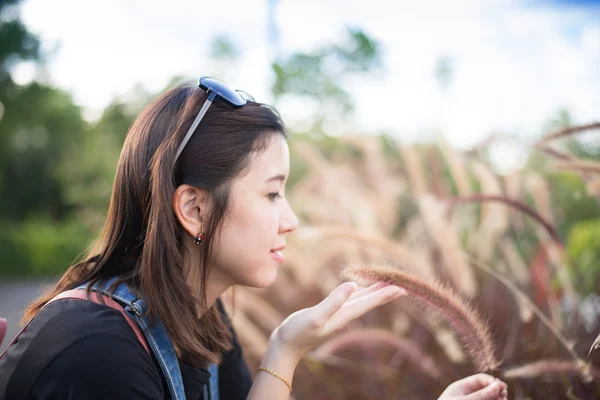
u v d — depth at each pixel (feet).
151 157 3.69
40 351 3.12
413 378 6.33
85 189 64.44
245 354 6.81
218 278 3.82
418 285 3.78
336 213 8.99
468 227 8.18
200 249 3.70
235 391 4.63
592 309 5.74
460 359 5.85
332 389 6.70
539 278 6.22
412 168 9.01
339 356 6.92
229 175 3.52
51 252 57.36
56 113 84.79
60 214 88.53
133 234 3.80
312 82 51.11
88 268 3.93
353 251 7.82
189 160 3.56
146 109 3.91
